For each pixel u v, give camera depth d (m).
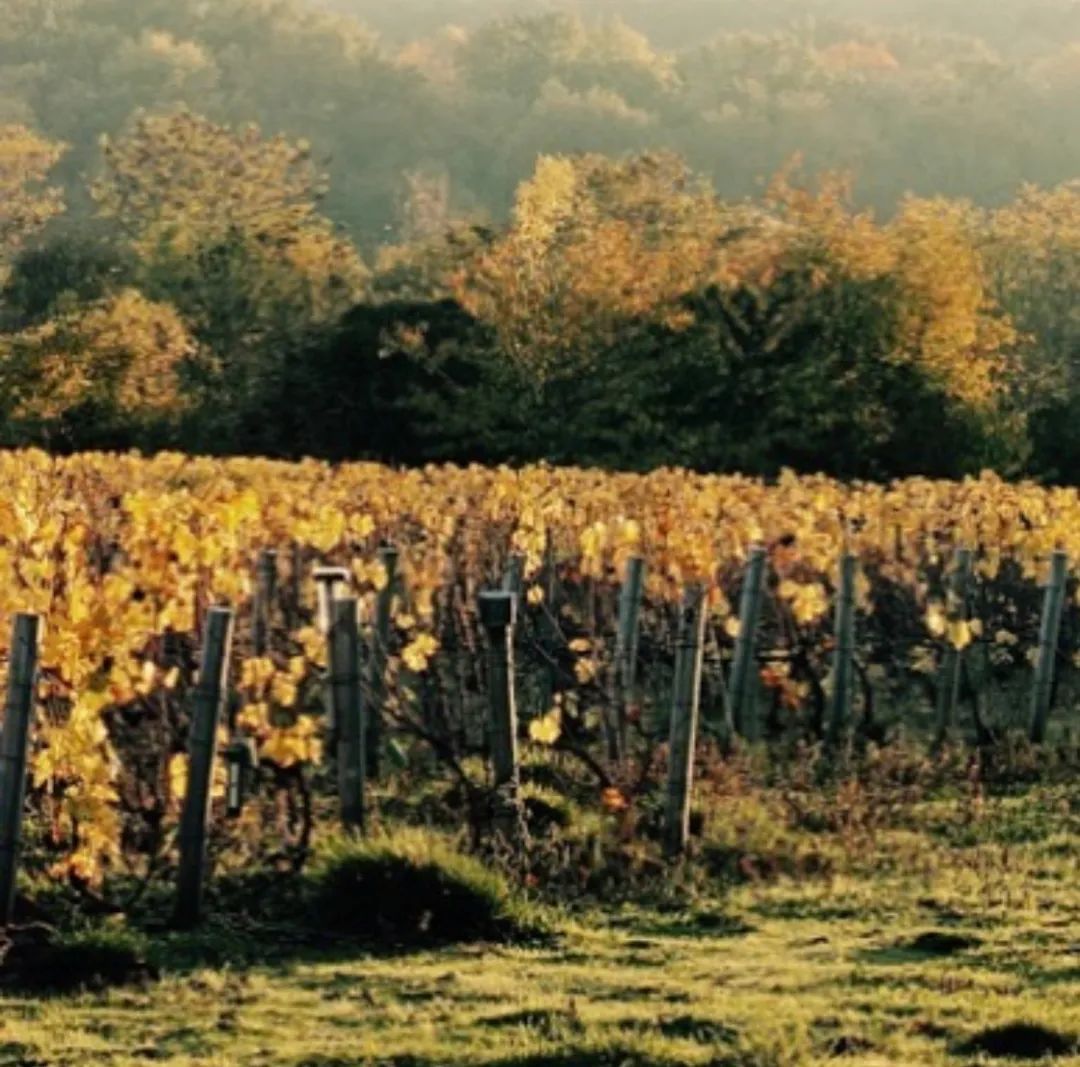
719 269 87.88
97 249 119.94
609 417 85.50
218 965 15.97
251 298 106.94
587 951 16.59
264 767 20.94
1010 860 20.48
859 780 24.36
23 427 84.69
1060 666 31.88
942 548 32.53
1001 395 92.38
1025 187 137.88
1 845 15.95
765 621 29.62
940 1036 13.83
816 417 83.62
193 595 21.12
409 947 16.62
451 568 26.23
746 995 14.99
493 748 19.08
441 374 86.00
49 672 18.45
